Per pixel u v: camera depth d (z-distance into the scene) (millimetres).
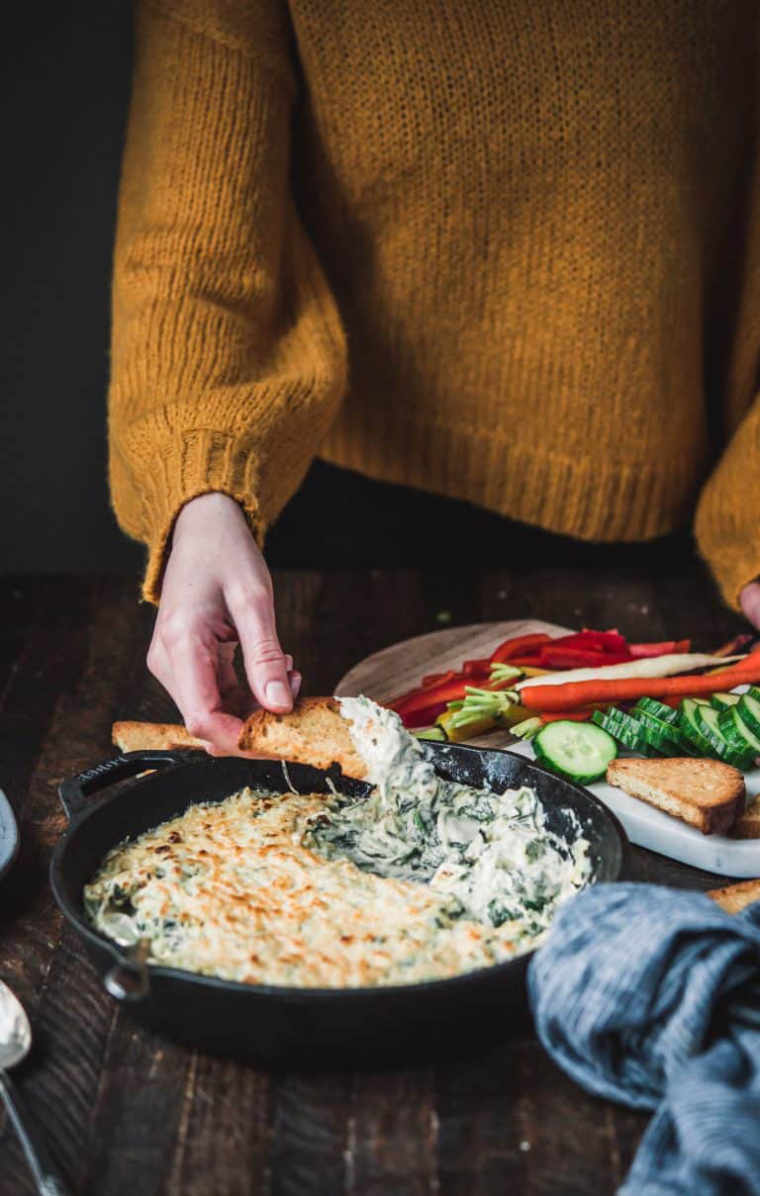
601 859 1501
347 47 2422
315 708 1746
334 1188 1255
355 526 3234
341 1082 1381
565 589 2771
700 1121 1124
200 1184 1262
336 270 2773
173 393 2205
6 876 1726
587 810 1573
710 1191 1109
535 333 2641
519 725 2061
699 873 1760
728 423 2883
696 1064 1230
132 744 2027
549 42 2385
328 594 2748
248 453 2098
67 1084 1393
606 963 1271
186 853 1573
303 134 2625
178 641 1763
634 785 1838
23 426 3654
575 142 2451
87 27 3264
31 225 3439
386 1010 1272
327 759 1671
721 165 2625
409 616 2654
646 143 2461
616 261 2545
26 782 2043
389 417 2855
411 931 1414
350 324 2795
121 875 1523
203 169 2385
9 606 2705
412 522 3184
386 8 2379
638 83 2410
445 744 1744
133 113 2613
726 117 2555
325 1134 1317
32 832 1891
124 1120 1341
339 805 1720
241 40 2396
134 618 2654
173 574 1863
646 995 1264
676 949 1283
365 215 2623
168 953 1400
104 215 3449
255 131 2416
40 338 3564
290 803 1710
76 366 3604
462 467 2854
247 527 1981
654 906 1306
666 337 2646
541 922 1468
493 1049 1419
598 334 2607
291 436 2262
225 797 1728
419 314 2686
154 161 2441
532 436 2764
